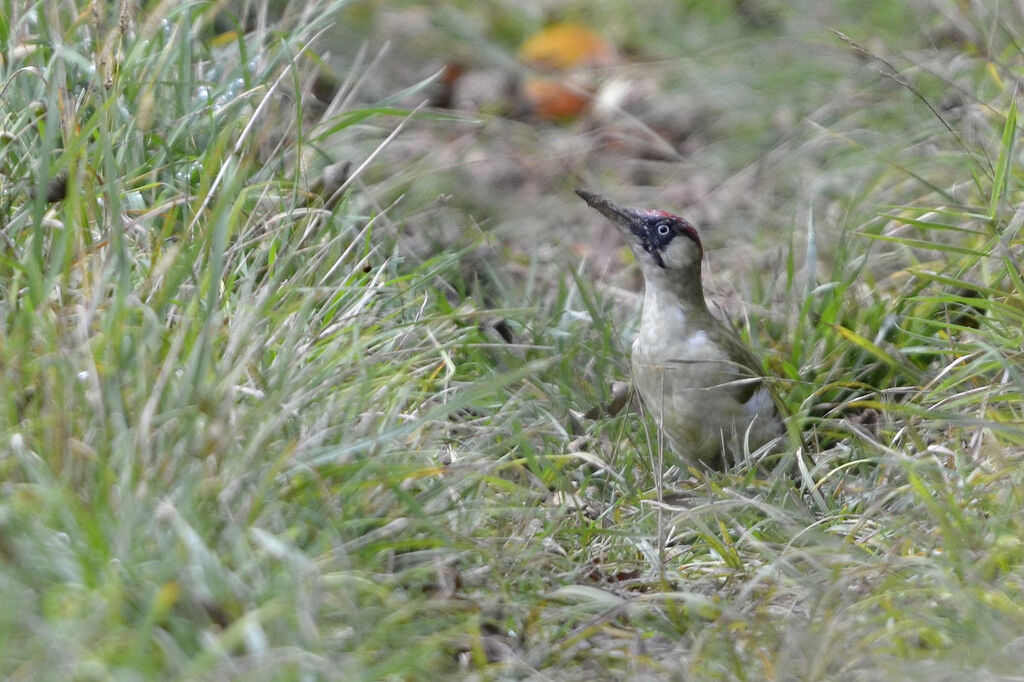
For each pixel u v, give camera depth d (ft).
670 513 31.60
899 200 46.01
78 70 36.32
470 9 64.64
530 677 24.29
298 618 21.91
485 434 31.58
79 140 29.76
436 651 23.98
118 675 20.10
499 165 54.60
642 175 55.47
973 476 29.96
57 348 25.36
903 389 35.12
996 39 48.88
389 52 60.08
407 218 43.37
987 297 37.91
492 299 42.93
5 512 22.40
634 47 64.59
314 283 32.58
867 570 26.04
